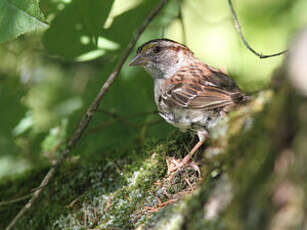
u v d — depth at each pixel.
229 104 7.97
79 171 8.72
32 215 8.60
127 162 8.34
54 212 8.39
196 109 8.39
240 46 11.02
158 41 9.46
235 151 5.28
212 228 5.10
